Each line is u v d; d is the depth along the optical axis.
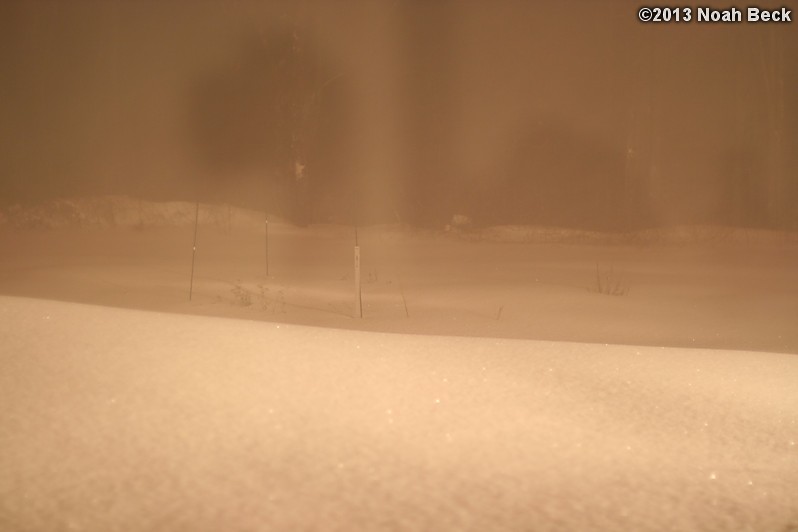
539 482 4.22
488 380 5.84
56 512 3.62
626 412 5.45
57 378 5.20
